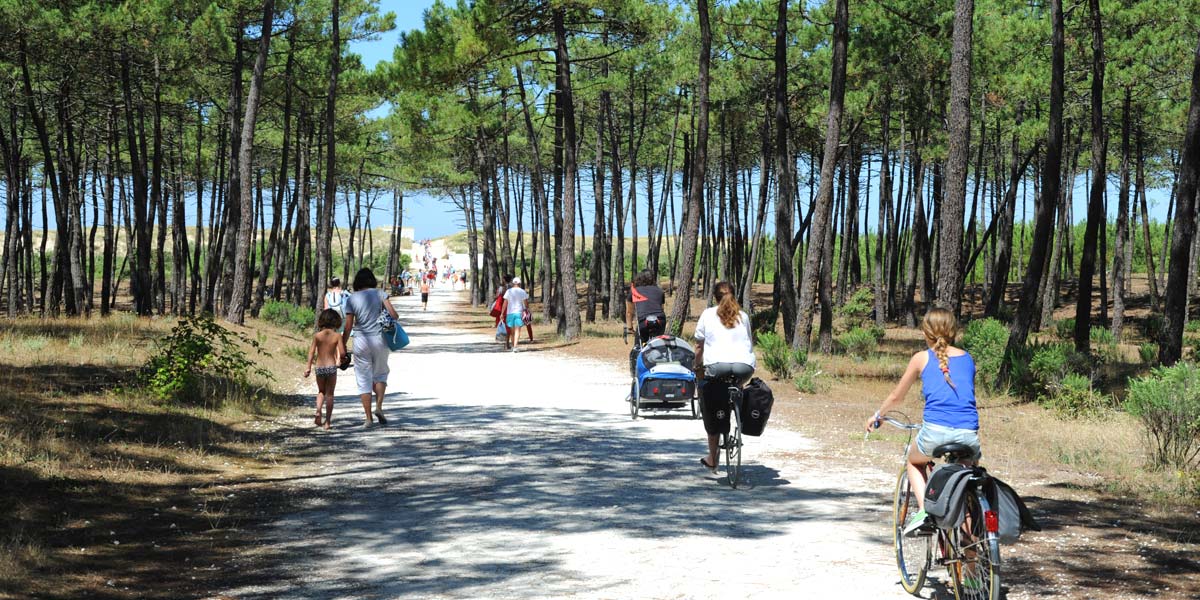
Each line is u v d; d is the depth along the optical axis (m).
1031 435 12.36
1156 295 44.00
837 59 20.08
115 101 31.78
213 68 33.00
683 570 6.22
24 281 51.44
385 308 13.21
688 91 42.19
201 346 13.80
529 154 52.53
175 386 12.94
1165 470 9.70
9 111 35.03
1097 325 41.56
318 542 7.04
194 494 8.55
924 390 5.54
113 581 5.98
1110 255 63.69
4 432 9.67
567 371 21.28
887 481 9.38
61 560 6.33
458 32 28.39
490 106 35.12
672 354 13.59
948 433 5.39
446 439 11.80
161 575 6.17
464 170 54.50
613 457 10.62
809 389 16.98
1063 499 8.45
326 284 31.81
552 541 7.02
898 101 34.66
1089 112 30.42
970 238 40.38
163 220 35.28
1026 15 28.19
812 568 6.25
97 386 13.12
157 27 26.88
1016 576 6.00
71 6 26.92
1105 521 7.55
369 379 12.94
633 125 44.38
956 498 5.05
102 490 8.35
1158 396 9.93
